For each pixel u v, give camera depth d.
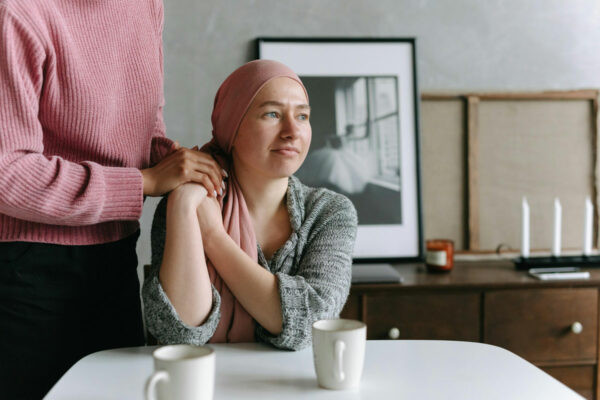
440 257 1.83
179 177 0.98
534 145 2.07
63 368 1.03
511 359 0.86
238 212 1.03
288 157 1.01
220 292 0.98
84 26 0.97
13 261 0.97
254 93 1.00
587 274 1.78
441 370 0.82
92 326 1.06
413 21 2.03
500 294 1.72
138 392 0.75
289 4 2.00
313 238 1.05
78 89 0.95
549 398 0.72
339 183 2.00
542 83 2.08
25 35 0.87
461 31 2.05
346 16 2.02
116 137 1.05
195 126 2.00
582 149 2.09
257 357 0.88
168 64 1.98
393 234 2.01
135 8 1.07
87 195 0.90
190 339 0.90
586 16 2.08
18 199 0.87
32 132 0.90
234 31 1.99
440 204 2.06
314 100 1.99
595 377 1.76
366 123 2.00
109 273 1.08
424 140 2.05
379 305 1.70
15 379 1.00
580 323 1.74
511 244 2.08
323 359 0.75
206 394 0.65
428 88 2.05
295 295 0.91
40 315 1.00
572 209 2.09
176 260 0.91
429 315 1.71
